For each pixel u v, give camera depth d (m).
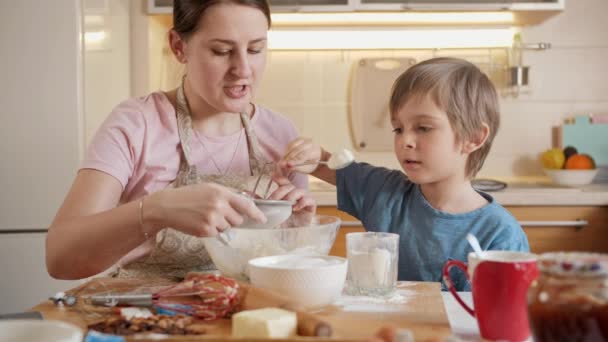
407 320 0.98
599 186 2.84
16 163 2.44
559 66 3.11
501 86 3.13
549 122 3.13
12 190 2.45
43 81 2.43
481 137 1.49
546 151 2.95
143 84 2.85
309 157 1.55
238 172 1.59
